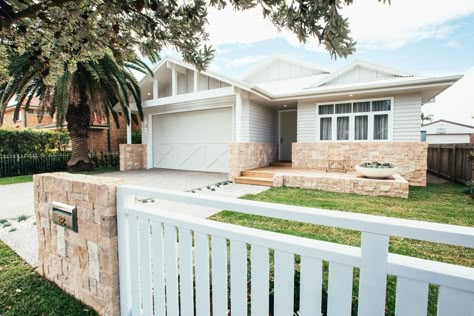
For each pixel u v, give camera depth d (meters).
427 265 0.85
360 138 8.25
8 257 2.73
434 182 7.85
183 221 1.40
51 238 2.21
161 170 11.28
